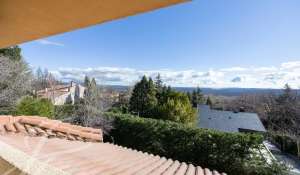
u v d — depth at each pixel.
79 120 14.79
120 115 13.78
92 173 2.76
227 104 41.28
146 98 28.47
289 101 26.55
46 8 1.40
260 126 26.73
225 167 9.73
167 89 28.92
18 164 2.30
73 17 1.46
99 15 1.35
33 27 1.76
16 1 1.37
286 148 17.06
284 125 24.45
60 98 21.44
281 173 8.74
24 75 12.68
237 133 9.91
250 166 9.21
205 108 33.06
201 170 5.09
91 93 16.17
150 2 1.09
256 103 34.06
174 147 11.03
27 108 11.09
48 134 4.78
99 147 5.14
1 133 3.99
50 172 2.35
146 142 11.95
